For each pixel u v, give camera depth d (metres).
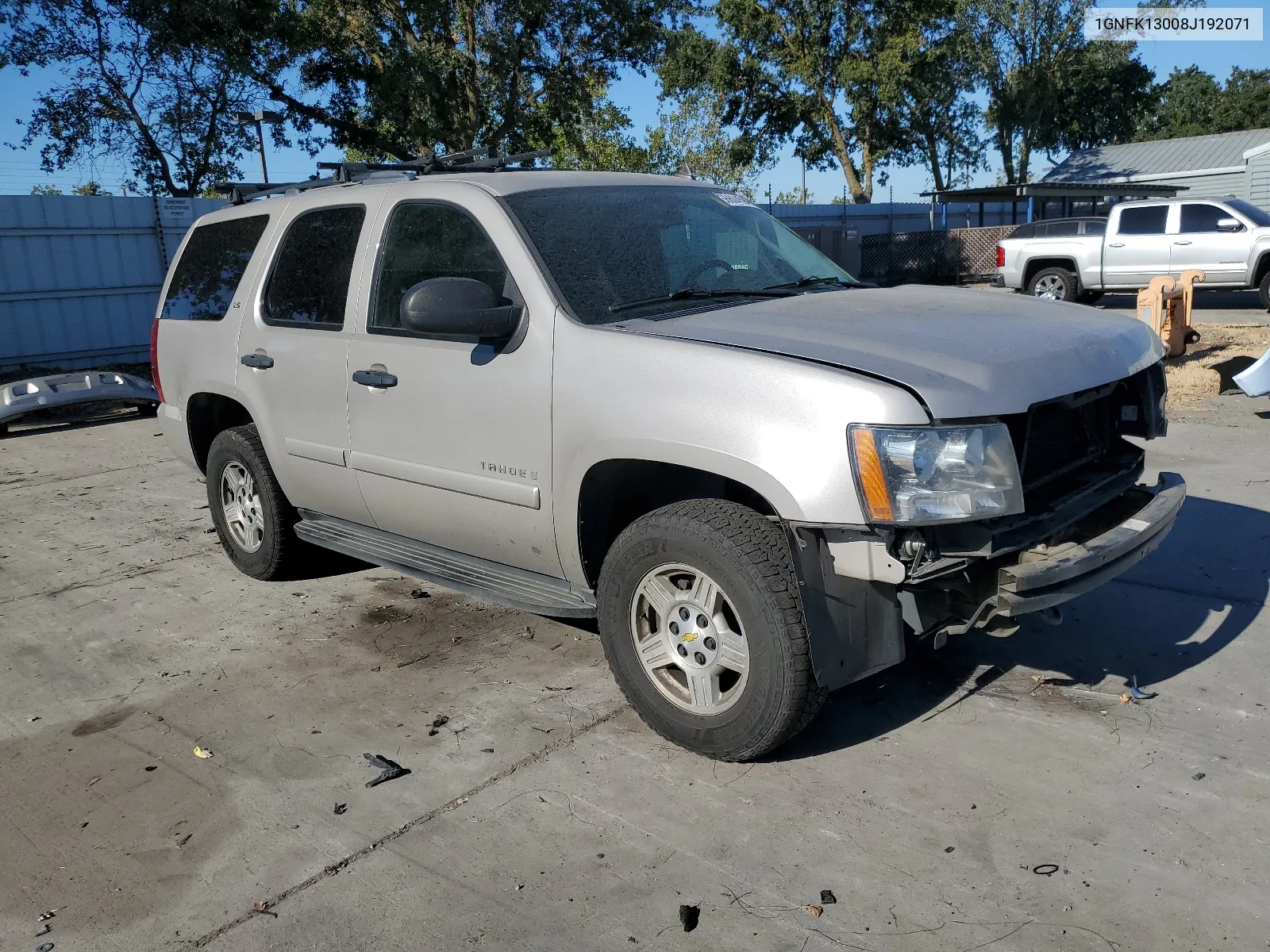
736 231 4.40
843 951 2.50
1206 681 3.82
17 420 11.46
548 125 25.94
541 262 3.70
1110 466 3.68
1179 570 4.89
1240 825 2.93
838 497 2.93
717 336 3.33
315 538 4.88
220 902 2.82
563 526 3.64
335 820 3.19
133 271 16.14
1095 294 19.50
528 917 2.69
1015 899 2.66
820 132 43.88
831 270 4.57
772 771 3.34
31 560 6.13
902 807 3.09
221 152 25.89
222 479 5.51
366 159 27.52
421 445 4.10
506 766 3.45
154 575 5.73
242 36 22.41
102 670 4.44
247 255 5.16
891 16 38.97
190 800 3.35
